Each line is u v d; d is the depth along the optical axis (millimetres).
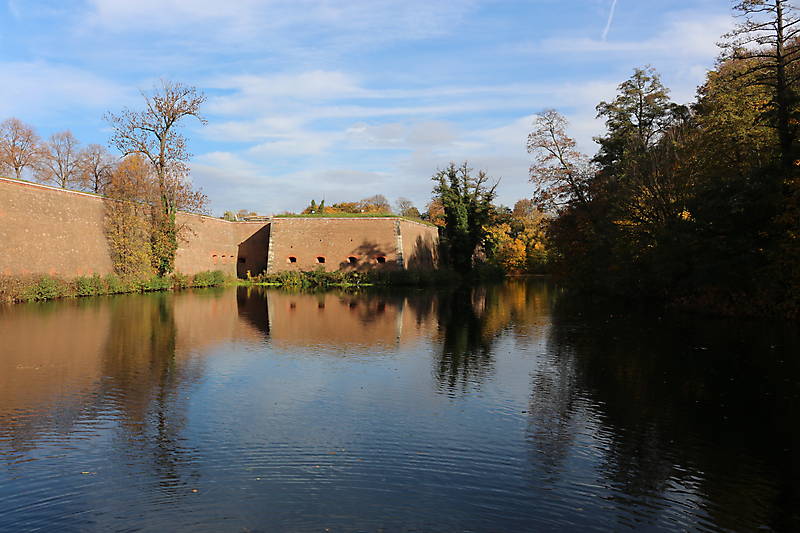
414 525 5785
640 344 16094
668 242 25109
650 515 6082
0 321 19547
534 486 6758
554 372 12594
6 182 25547
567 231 36688
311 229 50094
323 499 6336
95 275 30922
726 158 22594
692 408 9875
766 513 6160
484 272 59125
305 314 23906
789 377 11992
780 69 19719
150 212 37188
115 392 10594
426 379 11898
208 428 8656
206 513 5988
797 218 18312
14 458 7414
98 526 5699
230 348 15258
